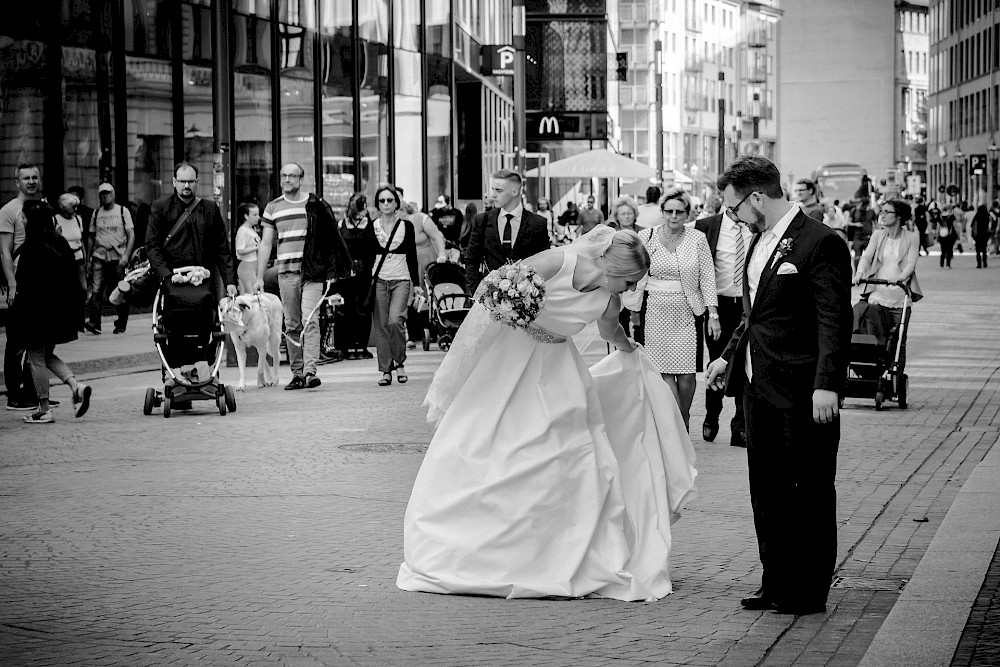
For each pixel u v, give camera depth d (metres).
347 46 32.06
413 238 16.69
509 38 56.31
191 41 26.45
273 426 13.14
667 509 7.25
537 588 6.83
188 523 8.69
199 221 14.23
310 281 16.41
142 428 13.03
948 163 108.25
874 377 14.27
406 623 6.39
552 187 72.69
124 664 5.77
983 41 97.38
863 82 142.00
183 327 13.80
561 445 7.01
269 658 5.84
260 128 28.28
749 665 5.72
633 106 104.75
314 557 7.75
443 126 38.59
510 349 7.20
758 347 6.61
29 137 23.06
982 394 15.63
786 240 6.55
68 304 13.30
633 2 104.38
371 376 17.84
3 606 6.71
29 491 9.78
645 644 6.05
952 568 7.13
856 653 5.87
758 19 132.88
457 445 7.10
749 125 130.00
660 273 11.71
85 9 24.08
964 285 38.28
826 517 6.59
